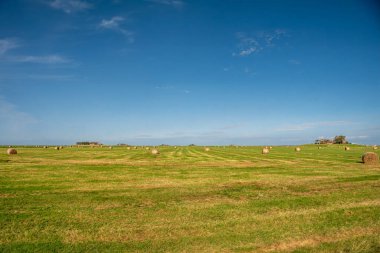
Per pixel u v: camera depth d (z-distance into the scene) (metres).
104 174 29.03
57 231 12.16
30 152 68.50
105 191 20.55
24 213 14.63
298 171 31.77
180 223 13.22
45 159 46.41
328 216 14.19
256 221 13.48
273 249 10.38
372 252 10.06
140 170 32.72
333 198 17.89
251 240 11.21
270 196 18.91
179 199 18.12
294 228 12.54
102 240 11.23
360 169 33.44
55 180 24.91
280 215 14.38
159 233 11.95
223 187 22.19
